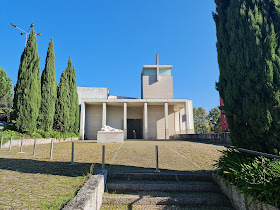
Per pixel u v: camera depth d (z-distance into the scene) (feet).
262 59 13.34
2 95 86.94
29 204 10.89
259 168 11.82
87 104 120.16
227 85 15.89
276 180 10.53
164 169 20.93
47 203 11.05
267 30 13.53
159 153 32.55
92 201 12.13
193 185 16.78
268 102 12.93
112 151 34.91
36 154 30.94
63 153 32.24
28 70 53.26
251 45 14.10
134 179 18.63
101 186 15.16
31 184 14.66
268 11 14.14
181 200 14.75
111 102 112.37
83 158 27.14
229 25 16.11
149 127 122.11
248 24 14.47
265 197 10.89
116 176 18.67
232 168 14.06
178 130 128.16
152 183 17.34
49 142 59.77
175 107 129.49
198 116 212.23
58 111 78.02
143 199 14.80
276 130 12.64
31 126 52.54
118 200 14.84
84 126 113.50
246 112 13.99
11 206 10.56
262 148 13.48
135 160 26.04
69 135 81.82
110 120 122.72
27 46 54.90
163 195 15.60
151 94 125.49
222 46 17.19
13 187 13.84
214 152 32.86
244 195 12.15
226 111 15.71
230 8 16.24
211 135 59.67
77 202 10.77
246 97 14.05
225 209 13.93
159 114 123.44
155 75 128.06
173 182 17.71
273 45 13.08
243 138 14.61
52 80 66.13
